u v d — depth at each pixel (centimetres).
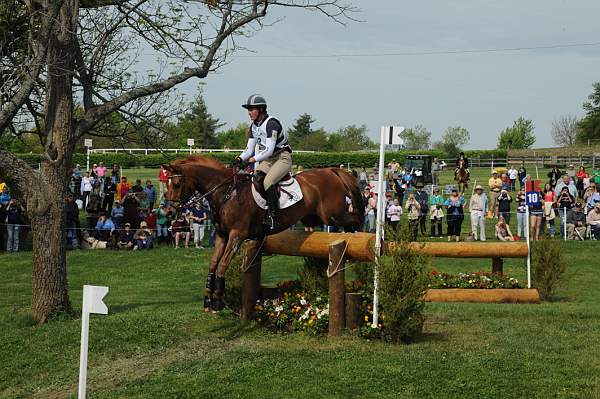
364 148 12206
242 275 1277
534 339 1120
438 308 1432
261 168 1130
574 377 920
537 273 1659
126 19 1387
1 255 2350
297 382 916
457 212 2636
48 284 1334
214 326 1238
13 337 1221
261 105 1117
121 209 2517
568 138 11781
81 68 1370
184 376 970
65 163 1351
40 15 1323
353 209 1262
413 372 940
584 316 1329
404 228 1104
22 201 1339
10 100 1266
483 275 1708
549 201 2670
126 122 1486
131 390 930
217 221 1130
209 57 1420
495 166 6362
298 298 1228
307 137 10962
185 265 2236
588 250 2433
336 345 1087
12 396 979
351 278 1959
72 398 923
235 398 879
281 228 1155
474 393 868
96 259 2314
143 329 1229
